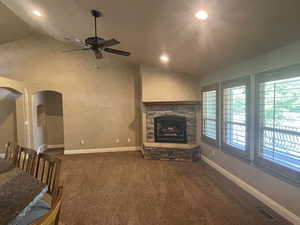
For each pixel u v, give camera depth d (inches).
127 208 114.7
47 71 238.1
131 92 252.2
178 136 224.8
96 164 199.6
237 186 143.3
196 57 157.6
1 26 197.3
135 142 255.8
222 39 114.9
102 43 124.0
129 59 230.8
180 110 223.0
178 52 157.0
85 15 135.8
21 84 229.6
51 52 237.9
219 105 171.2
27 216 55.0
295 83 97.0
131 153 241.1
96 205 118.4
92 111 246.8
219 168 173.5
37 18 179.3
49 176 69.9
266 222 99.7
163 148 210.8
